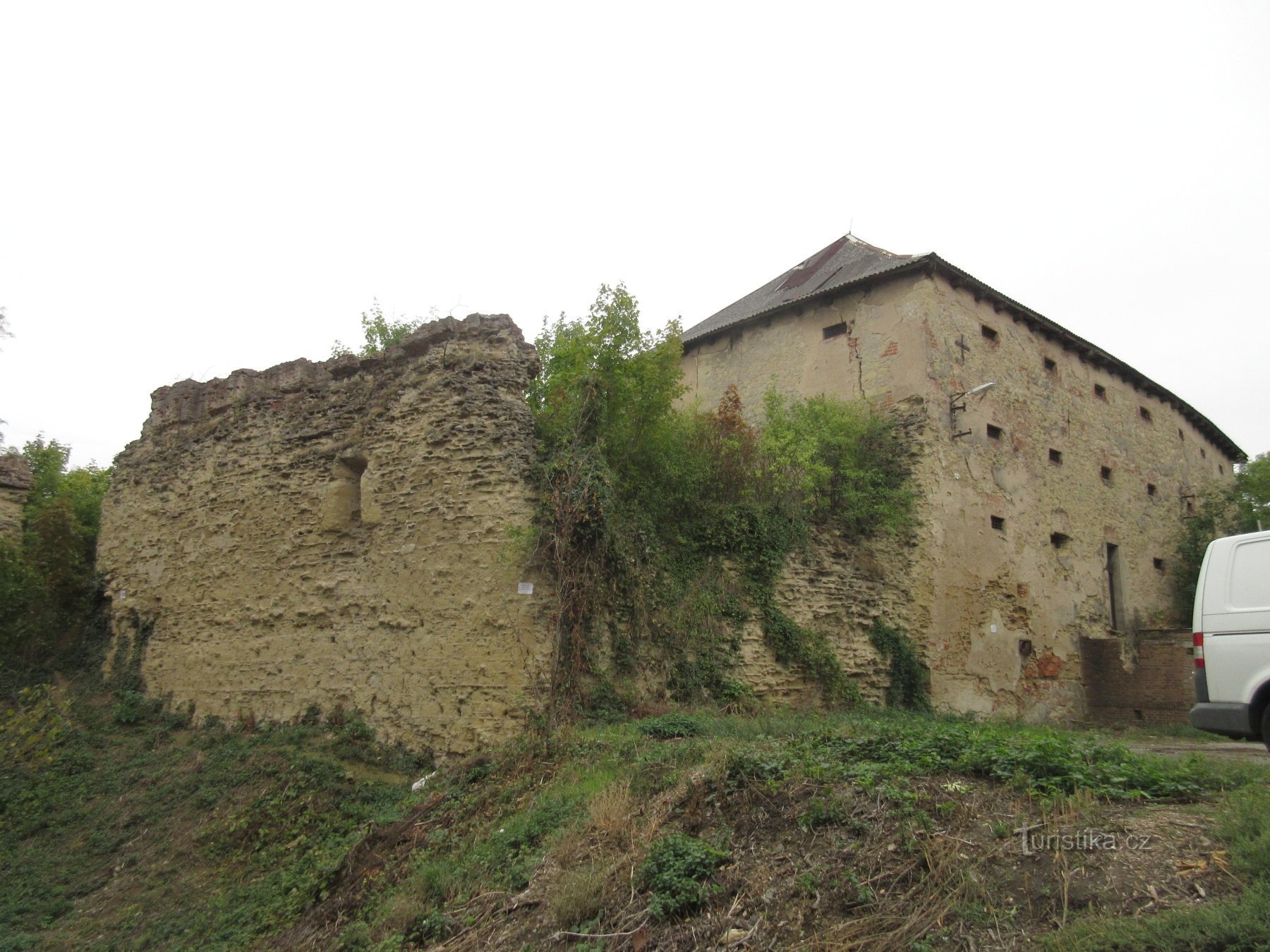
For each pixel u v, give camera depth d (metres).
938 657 16.16
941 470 17.38
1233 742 14.50
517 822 7.71
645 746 8.66
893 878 4.92
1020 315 20.56
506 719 10.12
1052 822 5.16
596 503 11.08
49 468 22.98
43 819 11.48
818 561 14.88
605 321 13.14
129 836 10.91
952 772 6.21
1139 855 4.69
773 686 13.09
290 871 9.19
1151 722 19.33
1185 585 24.09
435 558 11.42
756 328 21.84
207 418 15.93
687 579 12.72
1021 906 4.46
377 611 11.97
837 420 17.02
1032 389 20.53
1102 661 20.12
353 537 12.72
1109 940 3.93
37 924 9.27
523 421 11.71
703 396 22.64
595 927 5.49
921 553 16.42
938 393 17.80
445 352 12.30
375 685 11.69
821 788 6.09
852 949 4.45
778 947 4.68
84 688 15.48
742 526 13.76
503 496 11.09
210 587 14.56
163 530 15.91
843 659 14.56
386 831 8.78
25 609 16.02
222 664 13.88
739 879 5.39
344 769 10.92
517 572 10.66
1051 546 19.89
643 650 11.57
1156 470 25.09
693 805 6.46
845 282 19.38
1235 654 6.67
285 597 13.29
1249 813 4.84
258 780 11.27
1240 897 4.09
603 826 6.72
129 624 15.95
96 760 13.02
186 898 9.40
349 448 13.10
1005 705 17.39
